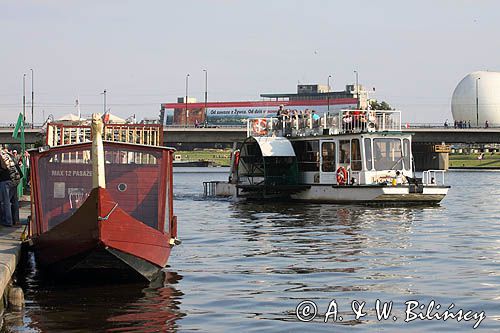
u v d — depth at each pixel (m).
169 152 24.03
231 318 19.09
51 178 23.73
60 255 22.34
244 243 33.62
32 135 113.62
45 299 21.14
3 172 28.91
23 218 32.28
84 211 21.08
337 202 55.03
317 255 29.64
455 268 26.41
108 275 22.94
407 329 18.14
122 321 18.75
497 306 20.28
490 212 50.28
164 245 23.42
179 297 21.47
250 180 62.00
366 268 26.41
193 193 75.00
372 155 53.31
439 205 55.28
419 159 157.25
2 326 18.17
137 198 23.77
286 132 61.69
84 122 30.22
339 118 56.78
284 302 20.86
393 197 52.50
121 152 23.73
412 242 33.78
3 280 18.62
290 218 45.53
